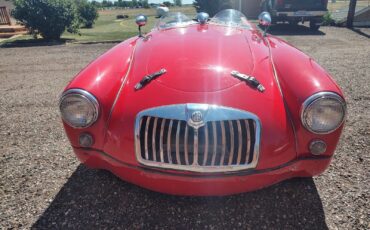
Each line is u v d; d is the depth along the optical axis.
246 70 2.43
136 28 17.22
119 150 2.15
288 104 2.18
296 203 2.40
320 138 2.06
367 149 3.15
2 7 15.68
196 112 1.97
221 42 2.88
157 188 2.18
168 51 2.72
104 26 20.02
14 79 6.16
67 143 3.44
